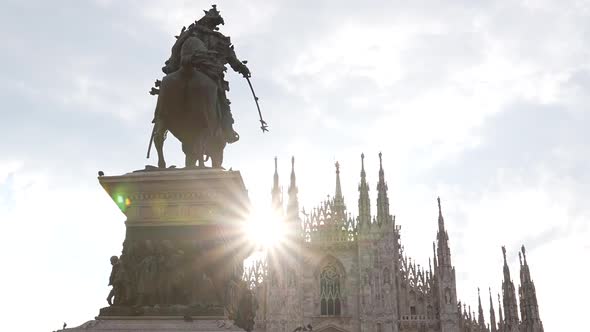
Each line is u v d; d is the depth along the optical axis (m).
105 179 9.61
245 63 11.85
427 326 82.56
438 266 83.25
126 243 9.38
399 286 85.75
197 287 9.03
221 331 8.29
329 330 83.75
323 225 88.50
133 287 9.04
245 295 9.93
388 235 85.56
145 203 9.55
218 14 11.73
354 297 84.81
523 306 80.19
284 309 83.50
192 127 10.62
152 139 10.80
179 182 9.48
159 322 8.66
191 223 9.38
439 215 85.25
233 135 11.62
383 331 80.81
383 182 88.75
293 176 90.75
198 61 10.54
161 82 10.70
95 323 8.66
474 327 89.81
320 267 87.56
